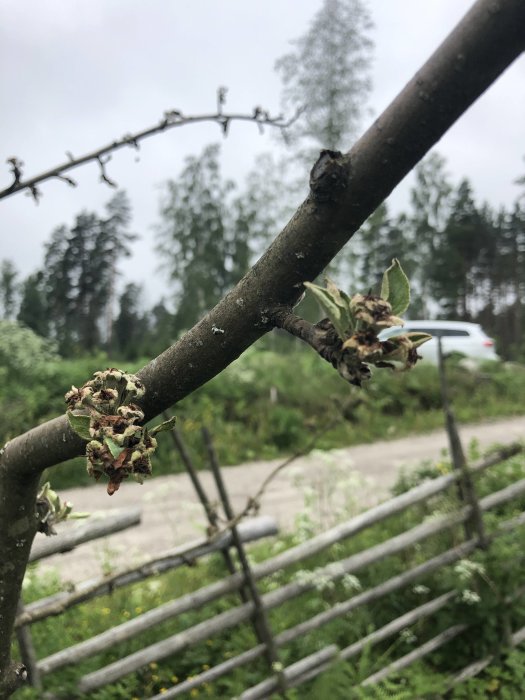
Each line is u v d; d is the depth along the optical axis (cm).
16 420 732
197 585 393
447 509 364
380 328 49
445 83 42
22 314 2158
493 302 3475
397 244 2234
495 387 1194
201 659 313
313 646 315
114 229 2206
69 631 326
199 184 1784
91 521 253
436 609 329
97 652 259
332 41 1307
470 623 321
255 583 294
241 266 1812
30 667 241
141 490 664
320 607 351
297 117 155
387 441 906
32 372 849
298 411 924
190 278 1752
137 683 287
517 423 1029
